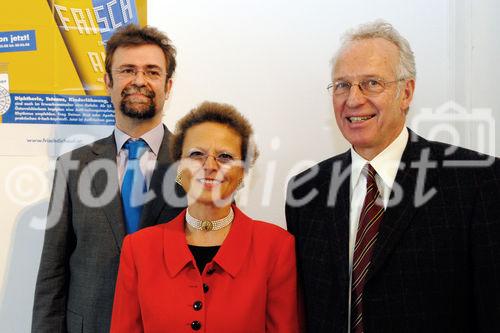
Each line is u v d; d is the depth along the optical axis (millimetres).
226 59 1864
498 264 1213
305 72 1877
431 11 1880
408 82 1386
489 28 1859
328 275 1370
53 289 1664
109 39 1771
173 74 1833
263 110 1870
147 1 1845
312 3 1876
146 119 1768
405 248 1278
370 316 1266
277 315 1340
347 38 1441
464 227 1255
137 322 1340
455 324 1252
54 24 1828
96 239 1679
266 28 1871
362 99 1345
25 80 1827
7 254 1820
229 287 1287
